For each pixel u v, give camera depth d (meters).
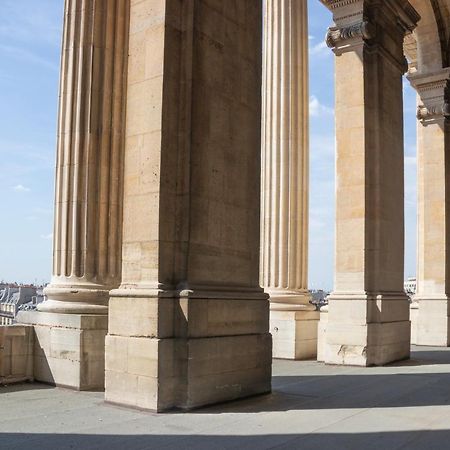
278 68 35.94
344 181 32.75
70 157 23.86
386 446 13.95
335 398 20.19
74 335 22.14
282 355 33.72
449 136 46.88
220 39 20.73
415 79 46.62
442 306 45.03
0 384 22.58
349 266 32.06
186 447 13.72
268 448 13.68
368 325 30.70
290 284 34.72
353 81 32.94
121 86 24.70
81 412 17.62
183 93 19.47
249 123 21.78
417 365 30.98
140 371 18.11
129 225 19.48
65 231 23.61
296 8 36.44
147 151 19.14
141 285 18.72
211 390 18.72
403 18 36.38
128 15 25.11
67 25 24.56
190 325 18.27
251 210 21.62
